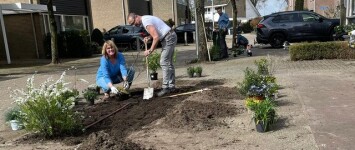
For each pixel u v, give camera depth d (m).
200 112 5.33
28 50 19.48
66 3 22.28
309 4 42.16
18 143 4.47
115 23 36.66
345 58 11.11
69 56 19.50
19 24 19.28
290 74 8.58
